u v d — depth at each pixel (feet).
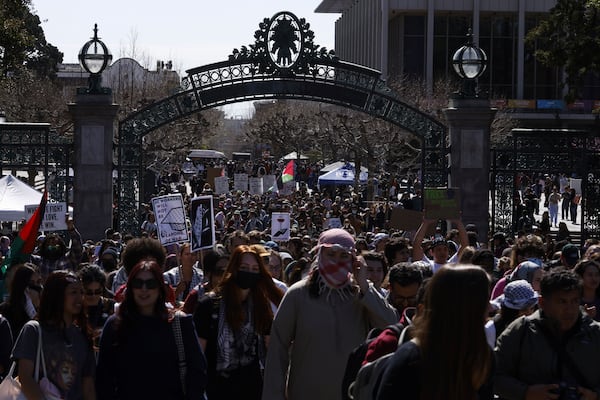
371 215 162.09
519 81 401.08
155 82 359.87
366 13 463.83
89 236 108.68
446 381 23.27
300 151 387.96
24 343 35.63
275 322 35.70
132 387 34.17
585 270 44.47
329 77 112.57
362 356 28.94
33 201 106.42
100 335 38.52
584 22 164.66
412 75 391.86
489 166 111.04
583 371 32.60
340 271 35.12
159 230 65.10
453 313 23.31
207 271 41.04
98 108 107.96
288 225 99.76
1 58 187.62
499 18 402.31
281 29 111.34
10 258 55.26
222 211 162.40
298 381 35.65
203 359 35.09
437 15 401.90
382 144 236.02
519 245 58.65
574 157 112.16
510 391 32.65
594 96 395.34
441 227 112.88
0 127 107.65
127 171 111.55
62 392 35.65
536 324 33.06
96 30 108.17
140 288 34.22
